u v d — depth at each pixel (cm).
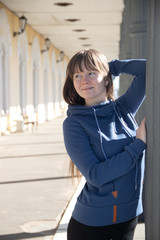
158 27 198
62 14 1667
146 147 201
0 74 1499
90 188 198
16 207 522
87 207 197
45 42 2258
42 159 921
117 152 198
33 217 479
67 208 506
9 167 822
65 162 873
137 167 197
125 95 229
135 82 225
